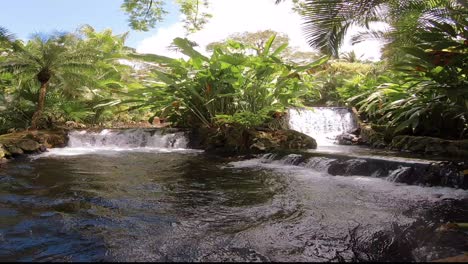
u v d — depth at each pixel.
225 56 11.38
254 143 10.92
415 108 10.05
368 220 4.02
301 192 5.51
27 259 2.99
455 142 8.84
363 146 11.84
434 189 5.61
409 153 9.30
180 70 13.57
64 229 3.77
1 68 13.55
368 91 14.68
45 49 13.73
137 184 6.21
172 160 9.41
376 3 5.57
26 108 14.93
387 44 9.48
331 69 24.06
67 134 13.02
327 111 15.39
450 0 7.13
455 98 7.82
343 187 5.84
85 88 17.45
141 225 3.91
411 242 3.27
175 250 3.20
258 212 4.41
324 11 5.48
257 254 3.10
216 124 12.83
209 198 5.17
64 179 6.66
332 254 3.08
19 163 8.79
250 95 12.98
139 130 13.43
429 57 7.59
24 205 4.73
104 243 3.37
